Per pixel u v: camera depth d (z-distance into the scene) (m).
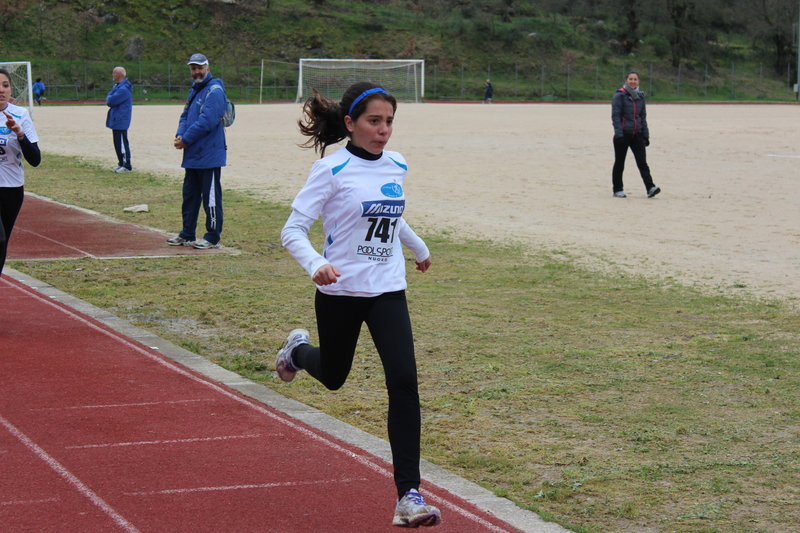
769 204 31.47
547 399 11.50
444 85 152.62
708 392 11.83
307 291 18.00
